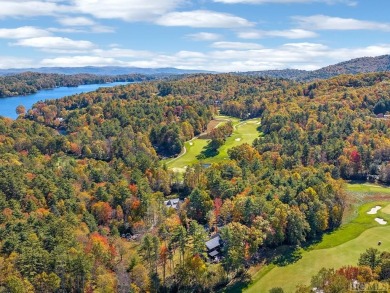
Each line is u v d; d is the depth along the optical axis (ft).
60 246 252.01
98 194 377.30
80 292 248.32
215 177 405.59
